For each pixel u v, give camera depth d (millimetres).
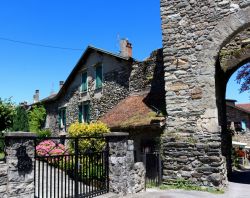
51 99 25516
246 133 30156
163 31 11172
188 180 10023
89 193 7324
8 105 15641
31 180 5684
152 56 15930
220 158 9766
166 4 11266
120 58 17656
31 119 26828
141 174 8977
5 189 5309
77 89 22406
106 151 8164
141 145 12945
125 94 17375
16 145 5520
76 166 6973
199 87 10312
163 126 11445
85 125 12227
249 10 9805
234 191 9477
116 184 7906
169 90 10812
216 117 9922
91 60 20891
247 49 12445
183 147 10289
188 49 10672
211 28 10344
